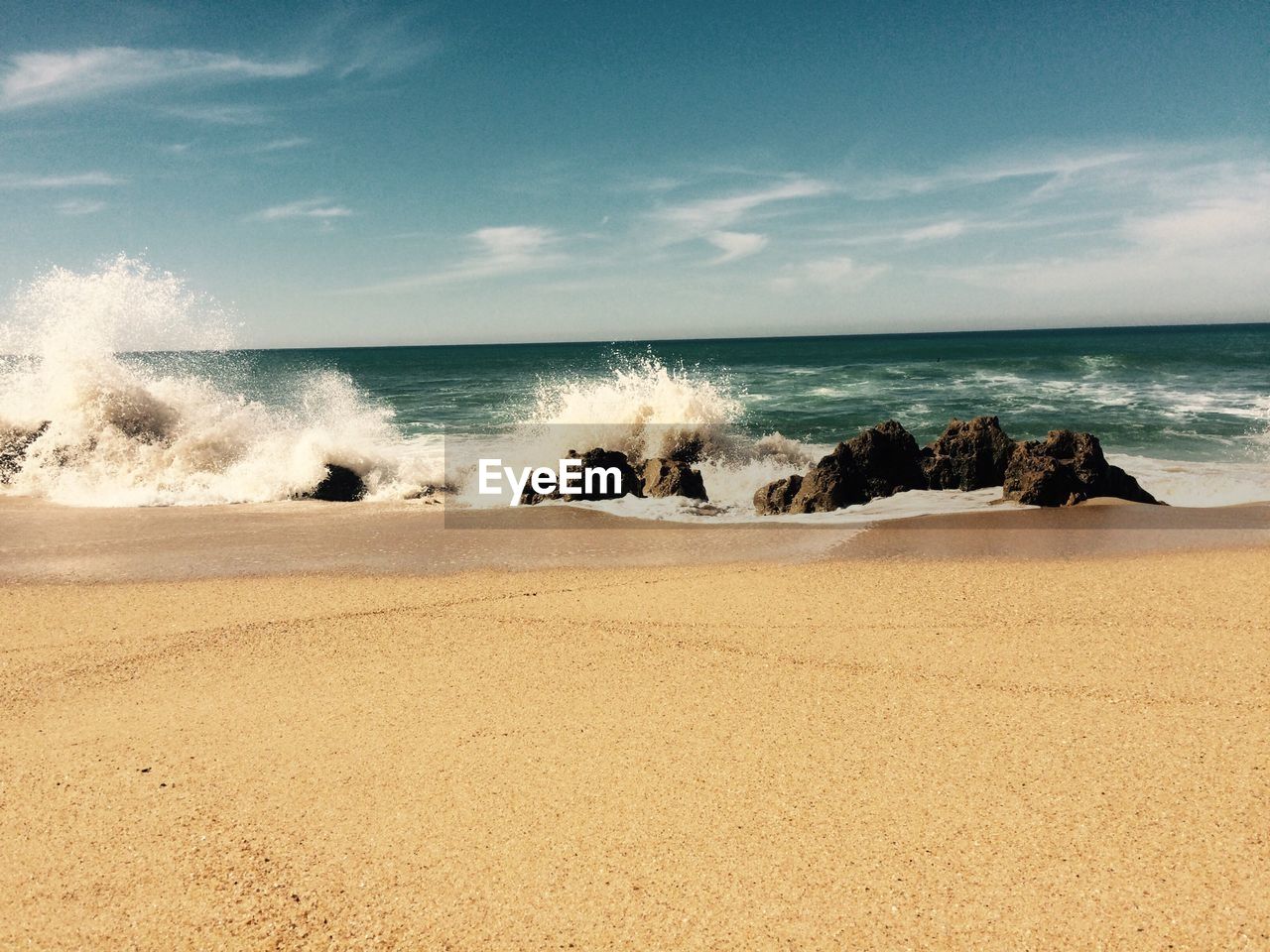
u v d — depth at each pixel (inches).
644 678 178.7
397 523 348.5
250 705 168.7
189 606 233.6
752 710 161.8
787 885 109.0
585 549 297.0
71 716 165.0
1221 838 115.7
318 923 104.0
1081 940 97.6
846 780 134.5
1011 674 175.8
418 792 133.6
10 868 115.8
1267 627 198.7
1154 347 2132.1
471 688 175.0
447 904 107.0
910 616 215.0
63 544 309.3
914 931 100.0
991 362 1481.3
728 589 243.0
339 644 203.5
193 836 122.6
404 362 2593.5
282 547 303.7
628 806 128.3
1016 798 127.8
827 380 1152.2
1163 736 146.5
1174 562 258.4
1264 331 4217.5
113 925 104.3
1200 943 96.4
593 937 100.6
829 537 307.7
